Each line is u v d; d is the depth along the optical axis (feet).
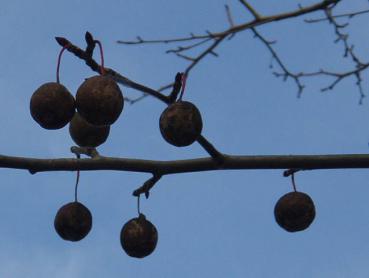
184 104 19.08
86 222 20.99
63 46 19.42
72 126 21.39
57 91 18.85
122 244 21.21
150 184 21.49
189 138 18.92
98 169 20.97
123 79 19.72
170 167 21.33
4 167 20.42
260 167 21.50
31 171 20.65
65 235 20.97
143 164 21.26
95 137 21.33
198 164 21.36
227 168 21.43
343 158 21.61
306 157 21.58
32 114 19.02
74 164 20.86
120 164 21.17
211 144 20.84
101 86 18.56
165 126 18.95
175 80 19.83
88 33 19.51
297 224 21.62
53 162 20.68
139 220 21.30
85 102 18.53
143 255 21.17
